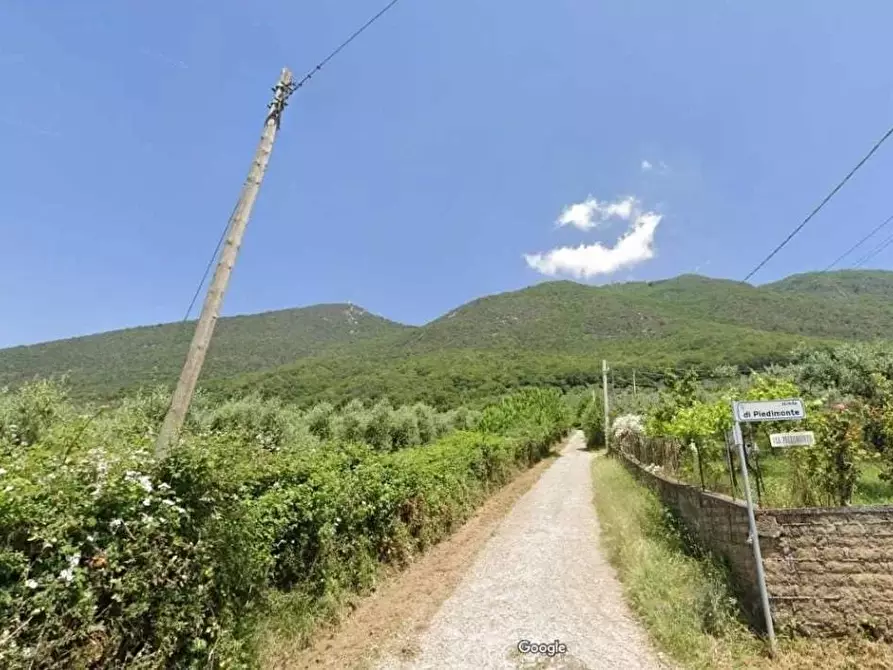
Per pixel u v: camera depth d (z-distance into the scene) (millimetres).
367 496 7504
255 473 5699
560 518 11984
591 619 5820
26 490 3033
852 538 5016
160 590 3619
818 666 4465
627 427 22047
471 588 7078
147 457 3906
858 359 14234
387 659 4918
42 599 2855
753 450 7426
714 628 5141
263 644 4625
